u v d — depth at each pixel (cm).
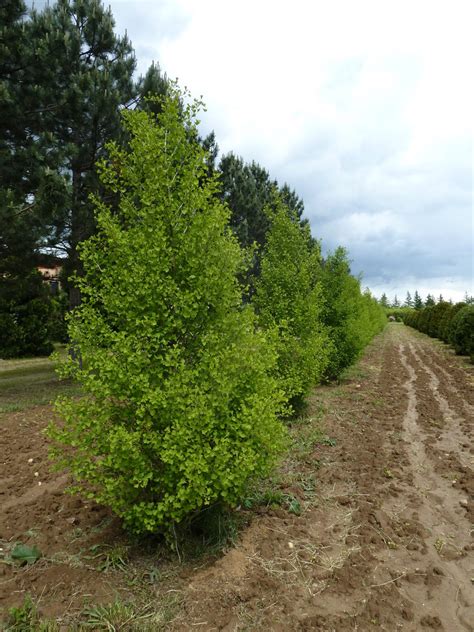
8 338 1845
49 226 984
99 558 356
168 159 389
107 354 349
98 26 1096
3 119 959
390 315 7600
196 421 328
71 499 469
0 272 1130
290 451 630
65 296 1989
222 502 386
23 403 945
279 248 922
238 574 339
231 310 405
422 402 1003
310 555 373
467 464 600
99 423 335
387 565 364
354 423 813
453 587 336
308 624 290
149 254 355
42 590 315
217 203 409
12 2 951
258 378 394
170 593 316
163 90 1112
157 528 354
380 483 535
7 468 571
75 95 977
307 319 848
